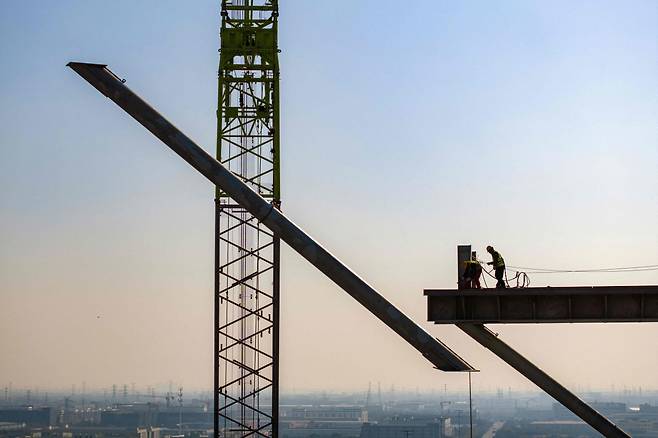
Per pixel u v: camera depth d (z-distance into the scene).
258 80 72.38
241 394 71.38
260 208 40.28
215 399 70.94
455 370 40.47
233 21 72.75
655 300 45.75
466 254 48.16
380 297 40.81
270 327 70.94
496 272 47.88
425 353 40.72
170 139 40.12
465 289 47.34
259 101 72.38
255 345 70.88
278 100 72.25
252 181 71.88
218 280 70.94
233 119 72.31
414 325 40.47
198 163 40.19
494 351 51.81
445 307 47.66
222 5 72.62
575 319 46.50
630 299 46.09
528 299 47.03
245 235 71.12
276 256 71.06
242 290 71.00
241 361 71.06
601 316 46.25
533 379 52.97
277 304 71.00
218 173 40.66
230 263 70.94
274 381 70.75
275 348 70.88
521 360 52.19
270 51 72.31
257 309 71.00
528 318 46.91
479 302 47.34
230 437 72.06
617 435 53.16
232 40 72.50
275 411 70.56
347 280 40.59
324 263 40.53
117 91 39.75
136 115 40.12
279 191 71.75
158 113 40.31
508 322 47.16
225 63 72.38
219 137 72.06
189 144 39.88
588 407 53.62
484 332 50.75
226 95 72.38
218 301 70.88
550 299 46.81
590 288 46.12
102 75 39.81
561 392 53.12
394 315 40.56
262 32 72.50
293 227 40.97
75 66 39.69
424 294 47.75
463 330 50.81
